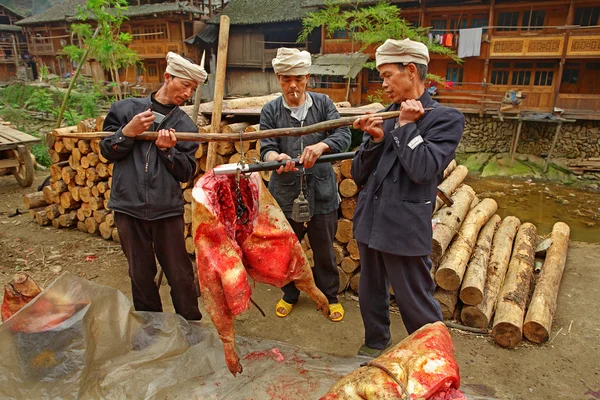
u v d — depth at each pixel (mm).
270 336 3199
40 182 7734
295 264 2363
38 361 2281
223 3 27484
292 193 3049
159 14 24156
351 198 3619
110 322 2566
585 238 9570
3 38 38125
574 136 15664
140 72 26578
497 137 16797
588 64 16078
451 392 1763
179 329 2680
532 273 3873
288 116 2961
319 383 2379
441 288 3416
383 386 1712
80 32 9648
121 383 2354
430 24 17844
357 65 17062
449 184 4852
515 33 16344
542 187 14055
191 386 2371
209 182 2135
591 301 3715
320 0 17688
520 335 3000
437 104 2328
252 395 2311
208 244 2053
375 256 2539
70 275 2494
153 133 2418
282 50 2781
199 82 2678
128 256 2846
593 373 2801
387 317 2744
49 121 16859
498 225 4844
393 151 2338
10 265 4312
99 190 4773
